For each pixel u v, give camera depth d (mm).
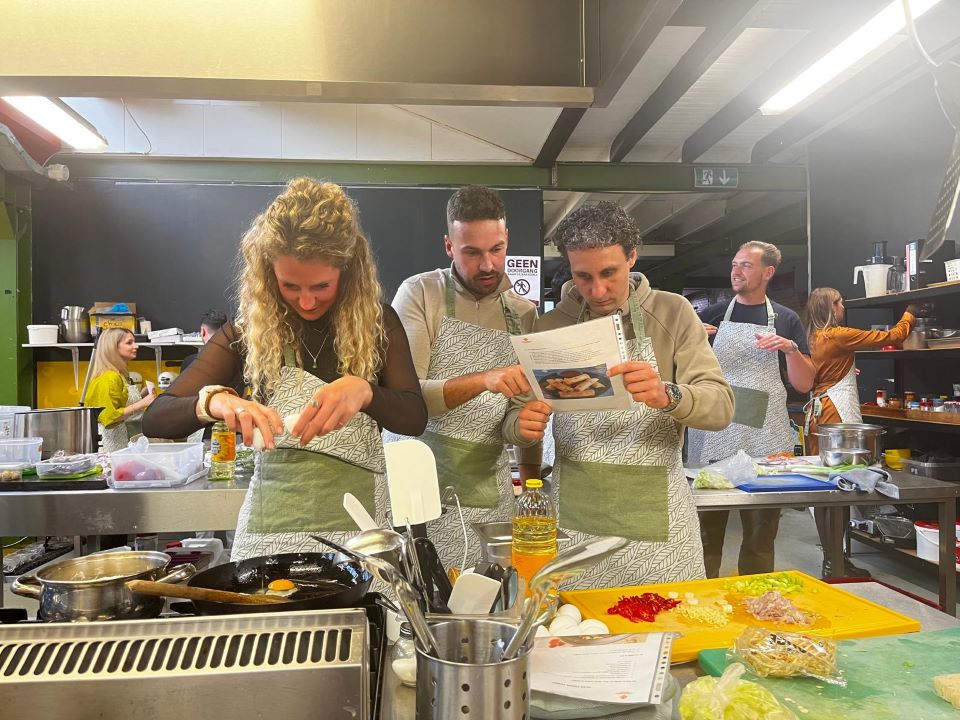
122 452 2971
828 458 3361
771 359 4035
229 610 943
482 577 987
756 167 6445
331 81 1672
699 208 9398
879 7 3406
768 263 4039
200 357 1555
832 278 5969
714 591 1460
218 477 3008
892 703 958
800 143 6328
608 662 998
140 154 5855
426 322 2088
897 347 4512
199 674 752
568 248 1838
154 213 5887
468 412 1970
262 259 1494
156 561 1112
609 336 1577
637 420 1812
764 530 3412
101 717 743
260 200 5973
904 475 3297
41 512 2775
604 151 6641
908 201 5156
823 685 1011
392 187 6074
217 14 1642
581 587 1772
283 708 757
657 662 988
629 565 1770
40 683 742
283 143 5992
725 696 875
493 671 747
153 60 1632
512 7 1713
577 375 1653
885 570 4566
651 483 1795
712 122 5863
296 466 1522
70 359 5859
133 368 5930
